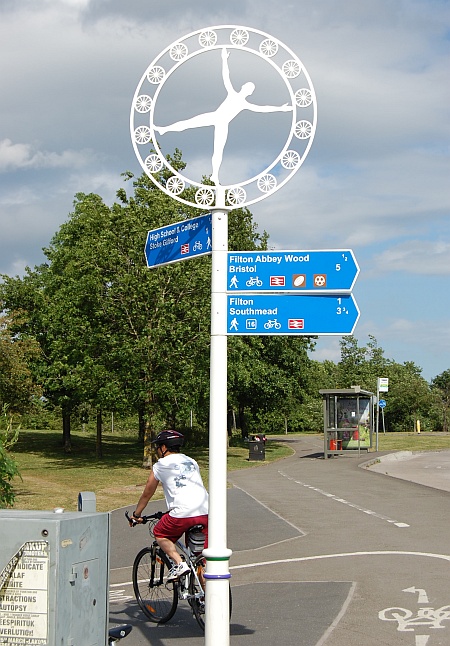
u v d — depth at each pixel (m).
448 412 81.56
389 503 18.22
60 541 4.09
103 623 4.54
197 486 7.72
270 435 75.50
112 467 31.95
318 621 7.81
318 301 5.53
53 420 69.69
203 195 5.86
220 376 5.46
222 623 5.18
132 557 11.99
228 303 5.56
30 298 44.69
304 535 13.68
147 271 30.27
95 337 30.55
